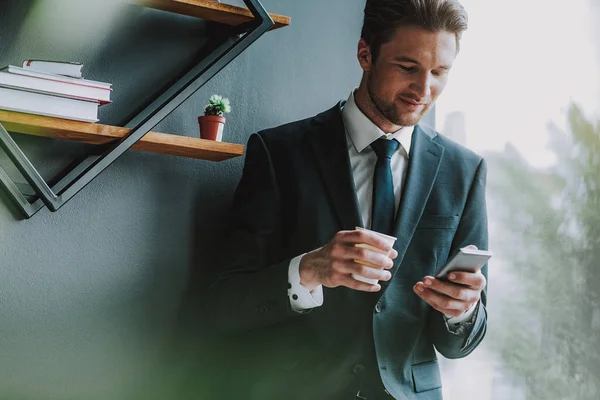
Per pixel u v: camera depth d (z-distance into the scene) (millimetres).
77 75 1772
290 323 1887
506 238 2654
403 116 1856
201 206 2047
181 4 1931
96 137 1815
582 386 2645
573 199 2752
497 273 2619
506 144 2705
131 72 1979
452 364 2506
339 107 2033
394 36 1830
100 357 1914
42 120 1725
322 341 1846
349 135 1968
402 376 1844
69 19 1926
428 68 1818
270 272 1793
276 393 1852
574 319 2678
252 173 1961
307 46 2205
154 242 1985
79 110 1761
